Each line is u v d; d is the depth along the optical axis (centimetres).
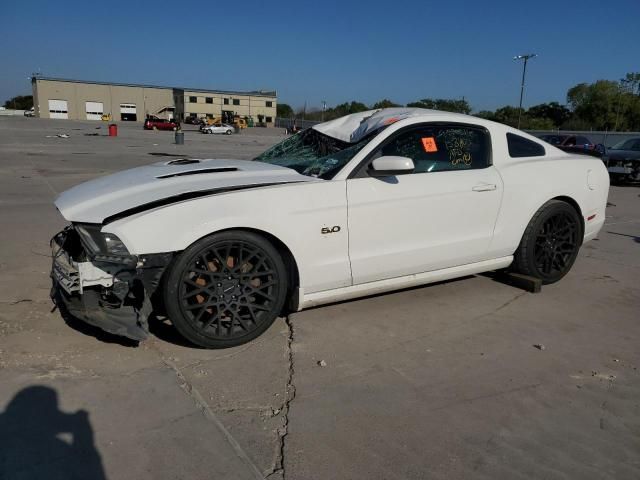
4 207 793
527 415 266
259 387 283
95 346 323
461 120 414
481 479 218
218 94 8712
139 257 290
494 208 412
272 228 320
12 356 305
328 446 236
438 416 262
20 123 5275
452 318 391
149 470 215
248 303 325
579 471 225
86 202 313
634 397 287
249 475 215
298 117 9744
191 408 261
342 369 307
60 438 233
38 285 429
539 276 459
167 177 342
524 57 4894
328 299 361
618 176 1412
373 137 371
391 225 364
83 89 8131
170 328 354
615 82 6575
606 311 417
